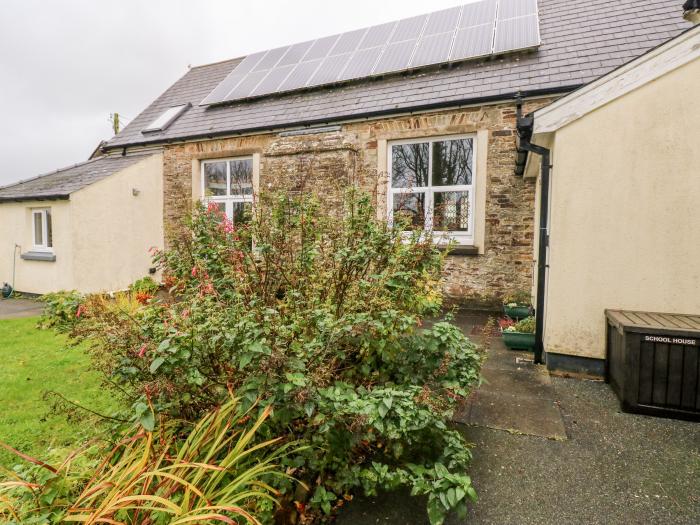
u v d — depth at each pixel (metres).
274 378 1.86
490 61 7.78
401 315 2.72
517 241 7.02
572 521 2.05
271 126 8.79
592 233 3.88
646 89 3.68
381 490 2.28
